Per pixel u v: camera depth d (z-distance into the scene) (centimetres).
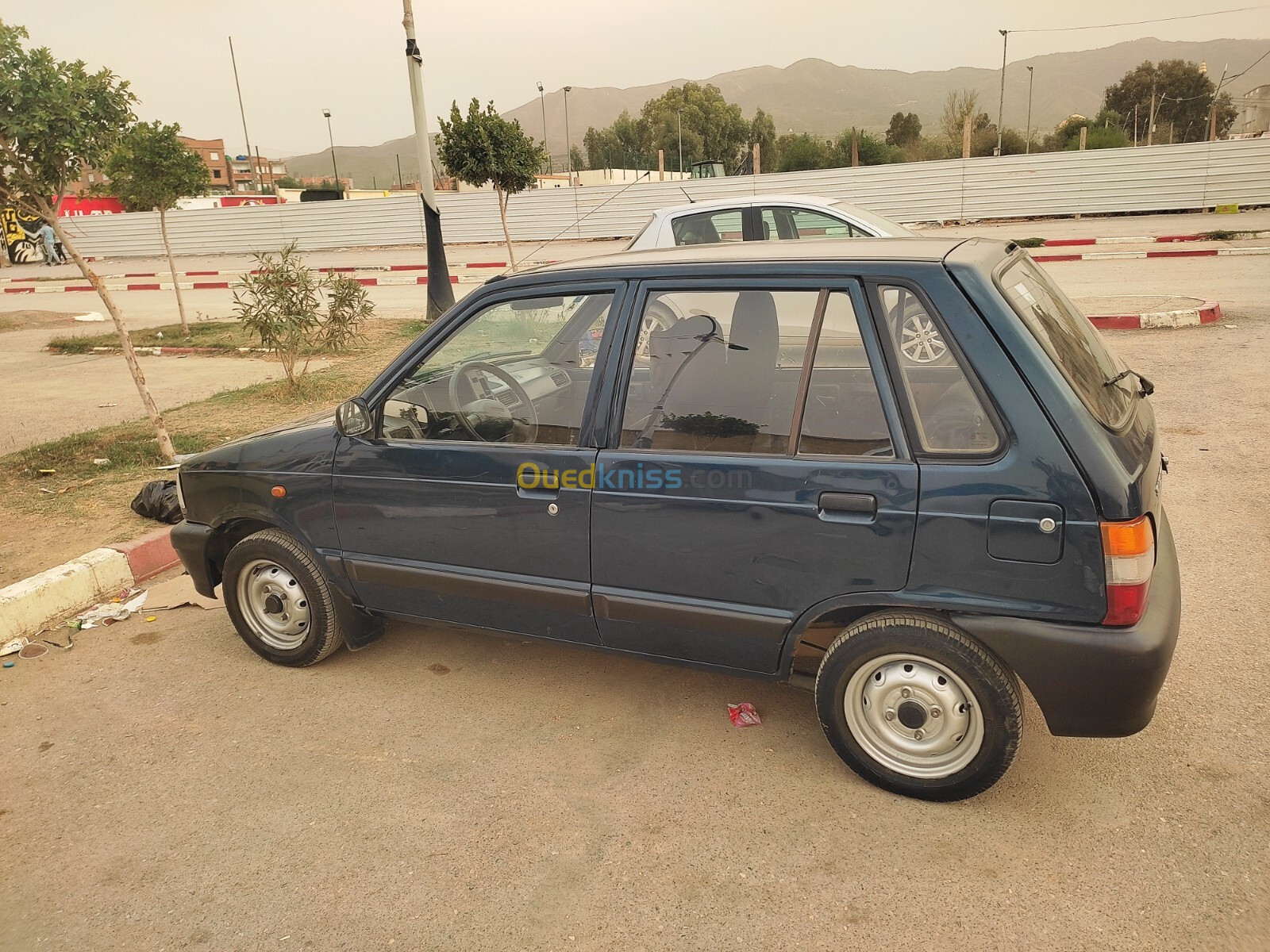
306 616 406
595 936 245
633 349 317
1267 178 2508
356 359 1151
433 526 357
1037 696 269
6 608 452
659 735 344
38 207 651
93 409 944
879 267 283
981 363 264
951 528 267
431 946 245
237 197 4831
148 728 368
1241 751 309
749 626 304
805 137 5347
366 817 303
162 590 518
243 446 405
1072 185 2641
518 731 353
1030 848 270
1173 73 9594
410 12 1298
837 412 285
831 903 252
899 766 295
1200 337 948
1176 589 284
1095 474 252
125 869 284
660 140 11550
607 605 328
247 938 252
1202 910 242
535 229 3134
